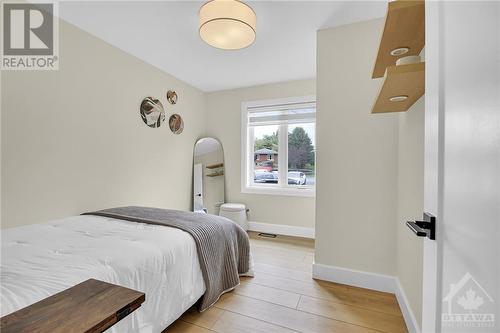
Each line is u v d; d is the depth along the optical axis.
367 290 1.94
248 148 3.86
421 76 1.09
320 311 1.66
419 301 1.33
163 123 3.14
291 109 3.55
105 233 1.50
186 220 1.83
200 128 3.92
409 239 1.54
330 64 2.10
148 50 2.57
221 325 1.51
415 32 1.17
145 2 1.81
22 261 1.11
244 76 3.33
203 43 2.43
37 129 1.85
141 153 2.80
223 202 3.91
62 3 1.81
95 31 2.19
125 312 0.61
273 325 1.51
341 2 1.79
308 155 3.54
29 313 0.58
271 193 3.63
